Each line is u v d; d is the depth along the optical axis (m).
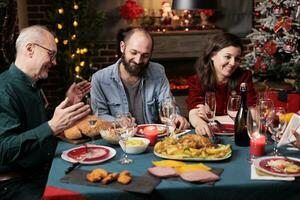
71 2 4.79
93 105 2.61
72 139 2.12
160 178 1.61
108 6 5.21
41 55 2.14
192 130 2.27
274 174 1.62
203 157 1.79
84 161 1.79
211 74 2.76
